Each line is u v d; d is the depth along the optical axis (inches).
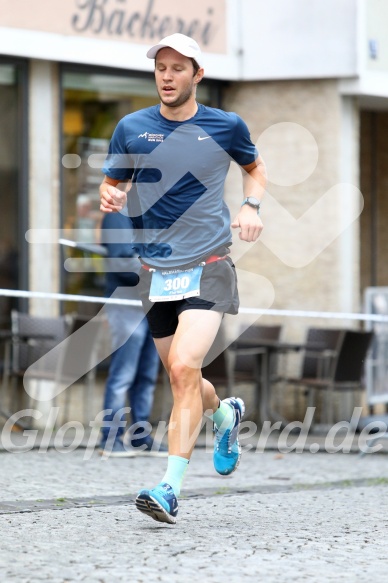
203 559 526.9
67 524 613.9
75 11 1187.9
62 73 1203.2
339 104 1295.5
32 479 797.2
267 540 581.3
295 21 1290.6
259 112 1312.7
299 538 590.6
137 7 1229.1
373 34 1295.5
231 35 1300.4
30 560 515.2
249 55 1302.9
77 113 1217.4
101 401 1226.0
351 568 517.0
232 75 1301.7
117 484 786.2
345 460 991.0
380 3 1302.9
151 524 619.2
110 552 538.6
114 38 1216.2
